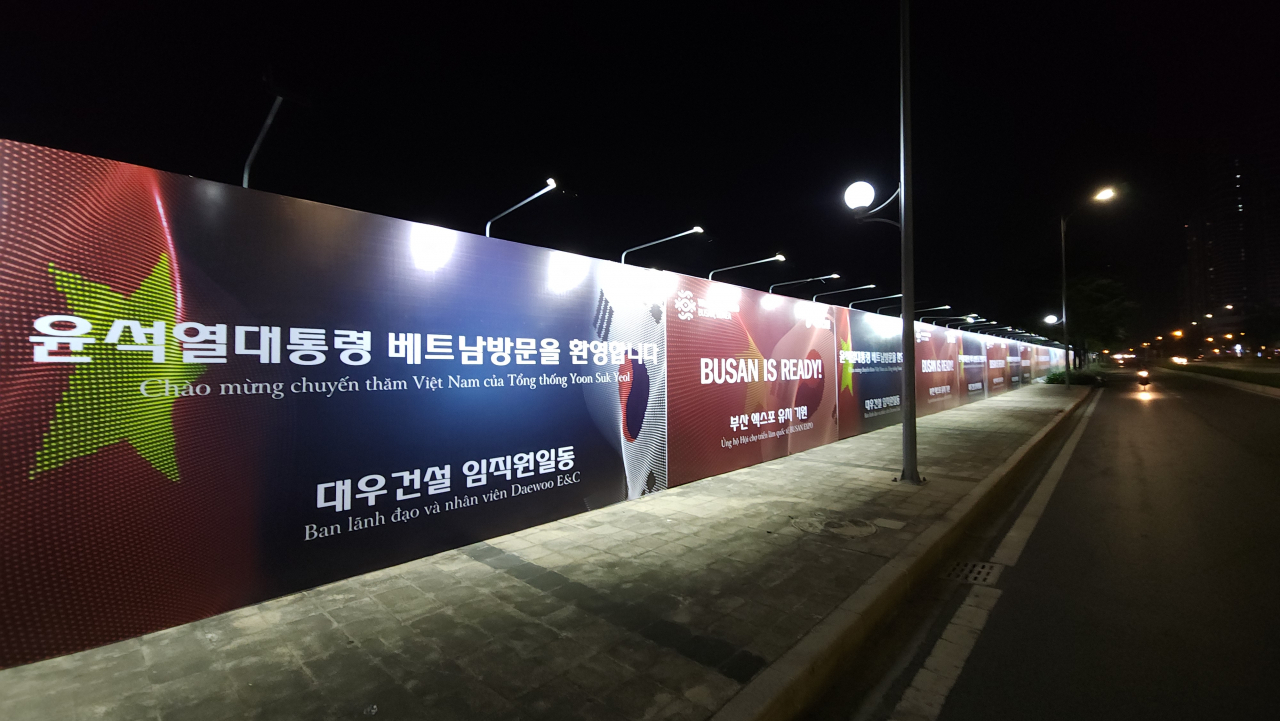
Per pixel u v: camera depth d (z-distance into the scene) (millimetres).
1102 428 14281
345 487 4344
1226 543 5402
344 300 4352
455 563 4672
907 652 3582
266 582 3959
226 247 3799
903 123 7648
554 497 5879
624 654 3209
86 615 3297
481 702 2773
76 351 3268
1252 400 20812
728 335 8438
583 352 6223
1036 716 2922
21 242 3109
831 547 4988
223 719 2668
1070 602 4238
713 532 5457
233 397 3824
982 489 7117
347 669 3084
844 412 11586
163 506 3557
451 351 5020
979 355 21812
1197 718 2867
